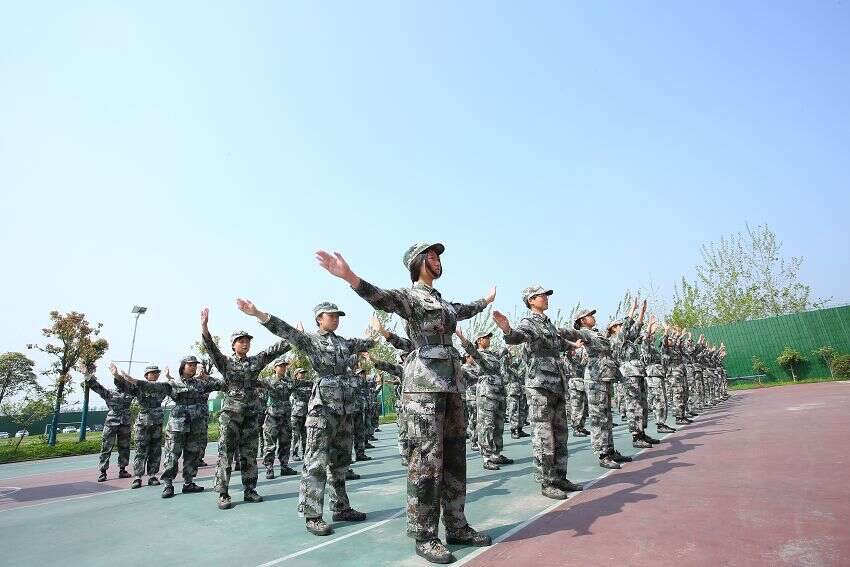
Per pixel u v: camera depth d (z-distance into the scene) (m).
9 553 5.02
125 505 7.43
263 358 7.24
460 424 4.34
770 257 40.28
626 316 9.37
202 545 4.86
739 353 31.17
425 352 4.27
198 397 8.58
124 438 11.82
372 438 16.02
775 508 4.32
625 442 10.05
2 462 17.50
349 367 5.86
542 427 5.83
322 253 3.63
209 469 11.75
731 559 3.27
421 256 4.67
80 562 4.56
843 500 4.39
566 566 3.41
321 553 4.27
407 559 3.94
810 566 3.04
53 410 24.20
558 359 6.14
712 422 12.06
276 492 7.68
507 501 5.70
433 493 4.00
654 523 4.22
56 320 24.44
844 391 17.72
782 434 8.61
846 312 28.19
